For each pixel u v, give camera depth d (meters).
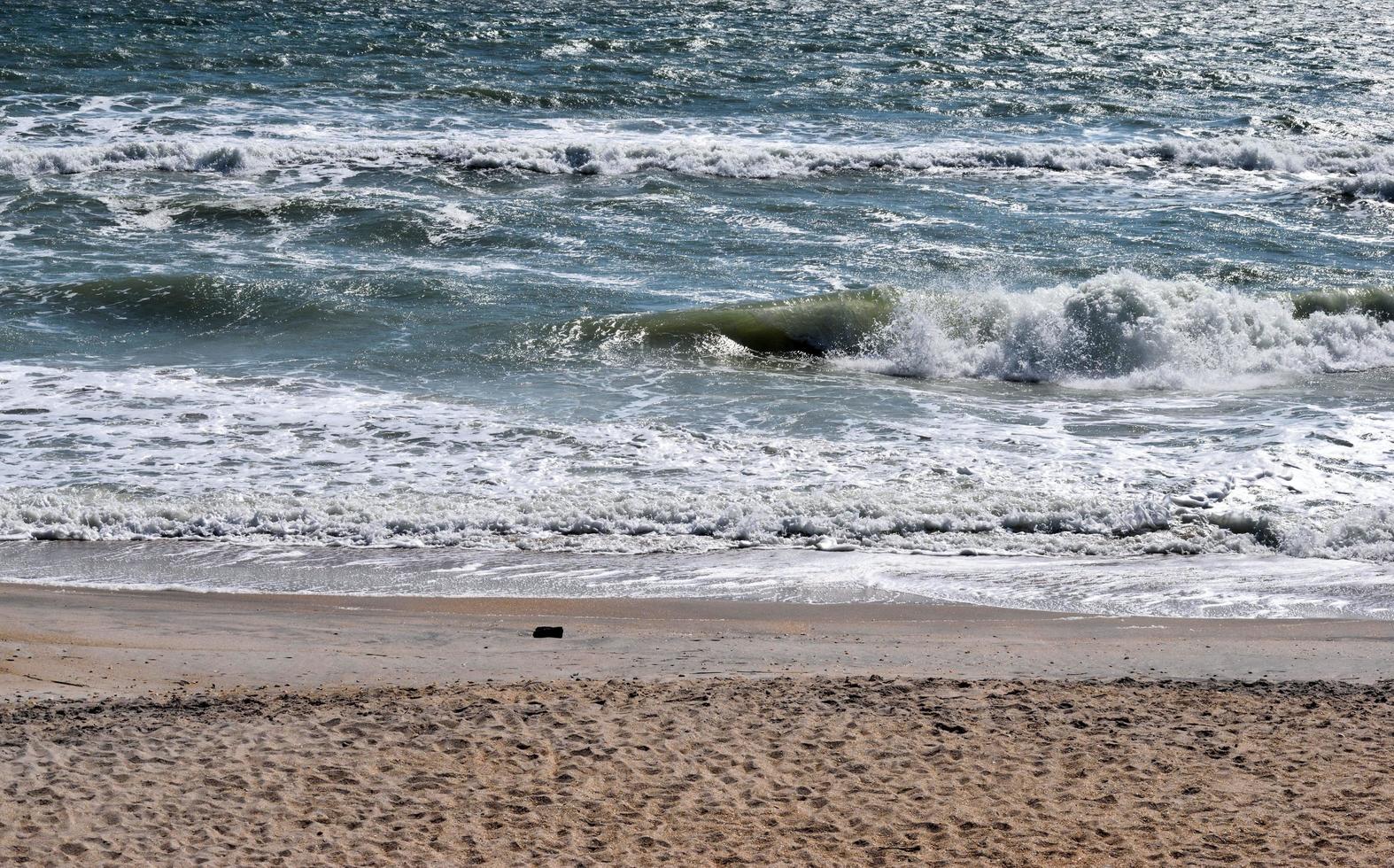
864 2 133.50
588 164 67.69
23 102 75.12
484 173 66.25
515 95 82.19
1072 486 31.50
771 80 91.00
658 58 96.56
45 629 22.73
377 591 25.52
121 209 57.31
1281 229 61.44
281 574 26.25
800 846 14.77
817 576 26.75
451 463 32.50
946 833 15.10
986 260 54.38
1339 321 46.22
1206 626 24.30
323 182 63.47
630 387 39.28
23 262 50.00
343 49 94.12
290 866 13.94
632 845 14.69
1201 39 119.38
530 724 18.02
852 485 31.47
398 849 14.43
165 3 110.88
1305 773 16.80
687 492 30.64
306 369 39.84
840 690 19.72
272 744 17.12
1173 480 31.98
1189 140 76.19
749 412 37.12
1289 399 39.91
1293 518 29.73
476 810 15.41
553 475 31.83
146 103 76.44
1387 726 18.44
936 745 17.55
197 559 26.97
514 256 53.59
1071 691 19.95
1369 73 103.50
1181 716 18.84
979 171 70.38
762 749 17.30
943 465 32.94
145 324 44.03
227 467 31.88
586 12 116.50
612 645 22.64
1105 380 42.56
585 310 46.84
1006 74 97.38
